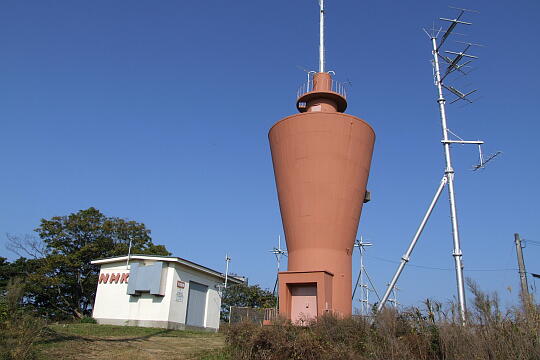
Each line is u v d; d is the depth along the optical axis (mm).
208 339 22797
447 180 22875
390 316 14391
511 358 11305
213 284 34344
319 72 24844
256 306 50562
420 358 13109
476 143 23266
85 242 41656
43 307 38750
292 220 22062
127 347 18047
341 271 21250
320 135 22094
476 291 12766
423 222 22859
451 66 24500
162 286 29250
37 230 41031
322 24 26156
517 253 22875
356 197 22359
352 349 14250
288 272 20797
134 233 43938
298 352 14516
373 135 23734
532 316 11867
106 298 30578
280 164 23031
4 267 39875
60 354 15133
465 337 12391
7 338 14312
